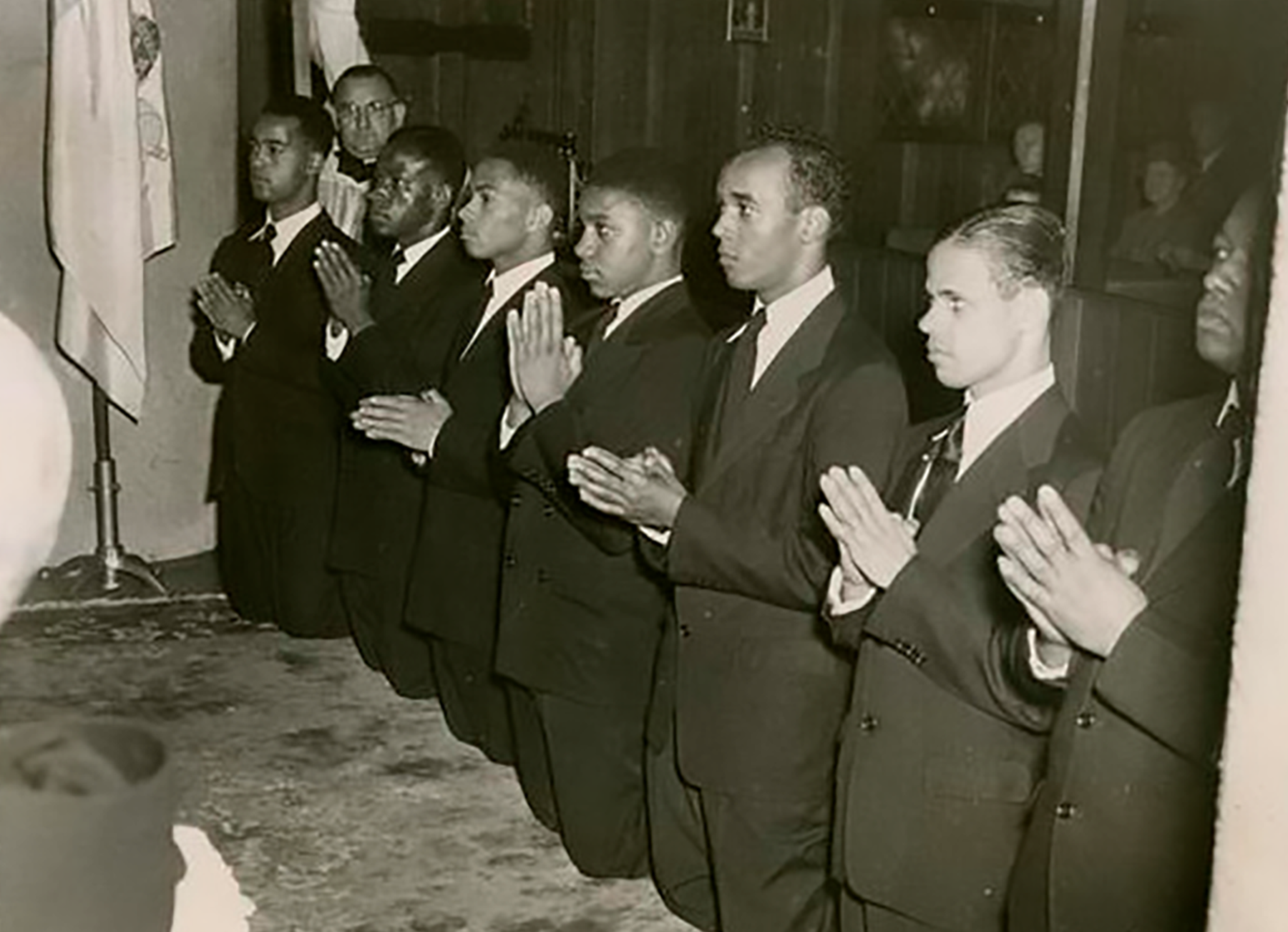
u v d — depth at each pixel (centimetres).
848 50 582
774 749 290
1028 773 237
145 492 582
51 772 94
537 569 346
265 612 518
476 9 584
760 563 280
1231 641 111
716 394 302
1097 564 195
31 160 538
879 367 279
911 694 243
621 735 346
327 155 498
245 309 504
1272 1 456
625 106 555
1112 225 571
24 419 84
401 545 449
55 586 541
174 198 559
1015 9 678
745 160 286
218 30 566
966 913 241
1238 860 108
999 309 238
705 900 333
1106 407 347
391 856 366
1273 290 104
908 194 671
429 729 439
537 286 334
